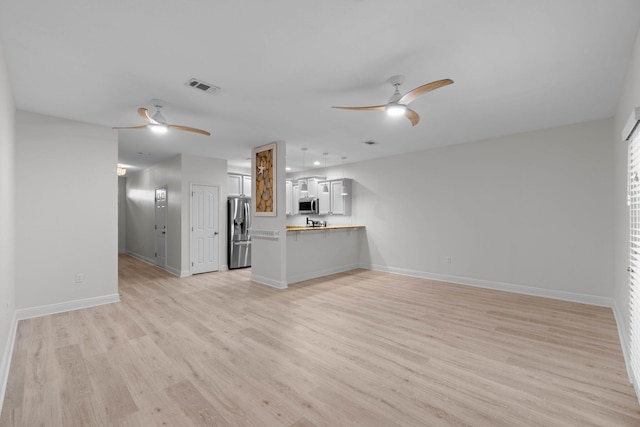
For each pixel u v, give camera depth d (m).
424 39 2.23
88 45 2.28
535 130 4.59
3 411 1.94
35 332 3.21
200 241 6.45
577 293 4.28
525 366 2.50
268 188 5.44
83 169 4.07
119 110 3.62
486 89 3.08
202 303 4.27
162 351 2.77
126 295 4.70
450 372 2.41
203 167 6.53
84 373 2.39
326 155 6.48
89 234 4.11
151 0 1.80
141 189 8.54
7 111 2.68
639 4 1.85
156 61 2.52
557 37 2.20
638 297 2.06
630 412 1.91
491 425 1.81
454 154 5.52
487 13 1.94
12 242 3.23
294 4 1.85
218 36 2.18
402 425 1.81
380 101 3.39
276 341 2.99
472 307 4.06
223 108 3.59
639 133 2.00
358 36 2.19
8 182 2.83
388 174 6.57
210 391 2.15
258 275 5.64
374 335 3.14
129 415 1.90
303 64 2.58
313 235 6.00
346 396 2.09
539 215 4.59
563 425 1.80
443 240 5.67
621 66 2.62
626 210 2.90
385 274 6.31
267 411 1.93
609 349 2.80
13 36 2.15
